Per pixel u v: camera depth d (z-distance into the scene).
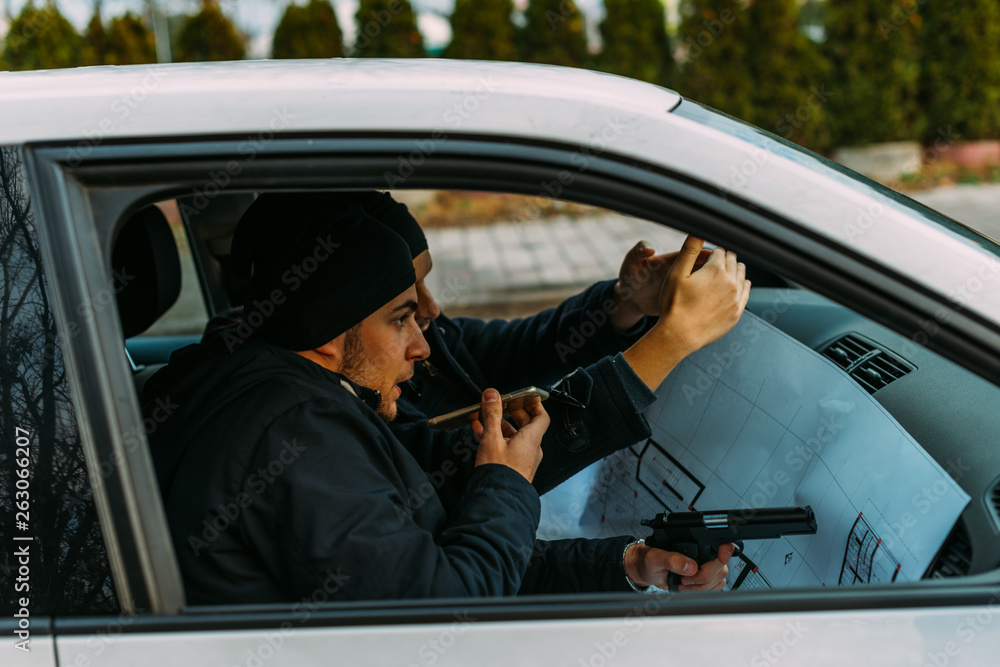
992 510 0.98
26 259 0.82
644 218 0.86
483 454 1.12
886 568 1.04
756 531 1.18
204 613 0.83
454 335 1.78
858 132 8.24
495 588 0.97
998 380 0.83
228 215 1.84
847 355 1.43
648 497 1.55
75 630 0.82
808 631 0.83
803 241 0.84
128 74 0.92
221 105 0.85
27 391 0.83
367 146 0.83
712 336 1.26
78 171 0.81
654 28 8.63
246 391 1.02
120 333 0.81
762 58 8.16
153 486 0.83
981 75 8.04
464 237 7.08
